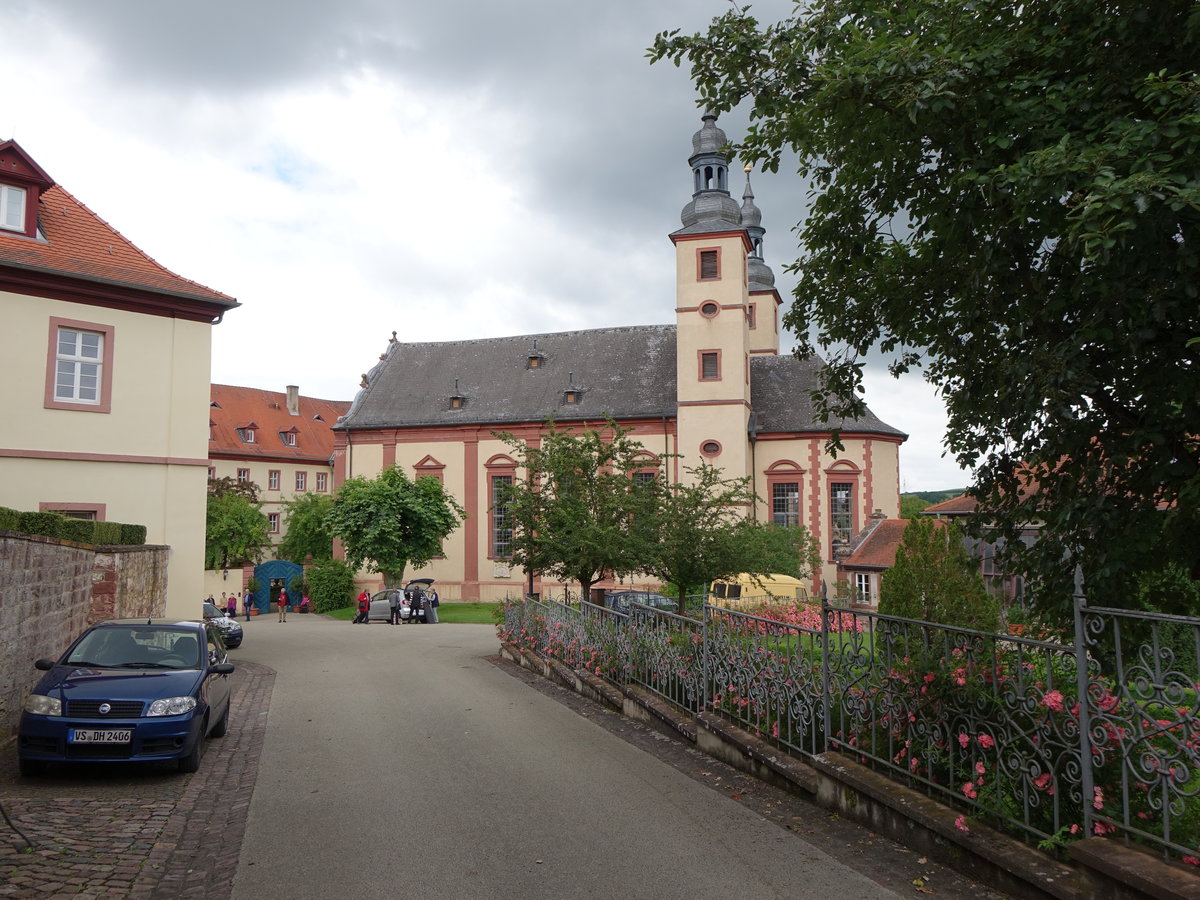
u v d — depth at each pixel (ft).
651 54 22.26
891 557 99.09
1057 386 16.48
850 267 23.94
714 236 124.06
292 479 219.61
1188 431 17.24
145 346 63.87
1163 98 14.44
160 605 61.52
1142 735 13.99
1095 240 13.85
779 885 17.13
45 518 42.39
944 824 17.65
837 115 19.62
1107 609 14.90
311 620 129.39
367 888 17.43
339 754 30.68
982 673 17.85
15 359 58.13
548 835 20.66
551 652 52.47
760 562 50.26
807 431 124.57
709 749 29.45
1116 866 13.71
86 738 27.07
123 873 18.39
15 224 59.93
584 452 55.06
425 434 139.44
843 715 22.62
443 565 137.28
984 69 17.39
